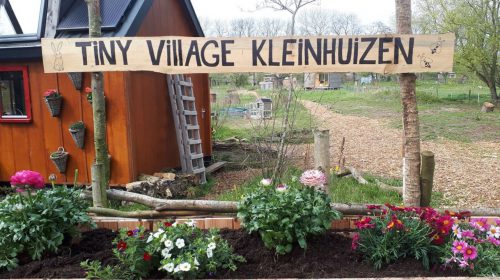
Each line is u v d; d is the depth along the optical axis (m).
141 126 6.89
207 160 9.62
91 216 3.71
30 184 3.07
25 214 3.04
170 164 8.03
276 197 3.08
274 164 6.76
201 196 6.74
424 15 25.48
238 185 7.30
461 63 23.92
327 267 2.90
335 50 3.38
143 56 3.59
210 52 3.51
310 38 3.39
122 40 3.59
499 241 2.94
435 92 30.02
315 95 32.47
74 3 6.79
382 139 13.64
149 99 7.19
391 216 3.05
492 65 24.12
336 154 11.02
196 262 2.70
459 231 2.92
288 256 3.03
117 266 2.82
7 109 6.89
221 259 2.93
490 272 2.76
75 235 3.31
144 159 6.97
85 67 3.66
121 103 6.38
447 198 6.70
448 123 16.64
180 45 3.53
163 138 7.73
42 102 6.74
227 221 3.50
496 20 22.86
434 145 12.10
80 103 6.59
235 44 3.48
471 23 22.80
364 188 6.70
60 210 3.13
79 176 6.74
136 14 6.40
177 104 7.71
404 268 2.87
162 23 7.66
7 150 6.97
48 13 6.52
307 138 9.38
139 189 6.13
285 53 3.43
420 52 3.30
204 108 9.56
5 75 6.82
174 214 3.64
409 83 3.42
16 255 3.05
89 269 2.90
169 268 2.67
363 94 32.16
